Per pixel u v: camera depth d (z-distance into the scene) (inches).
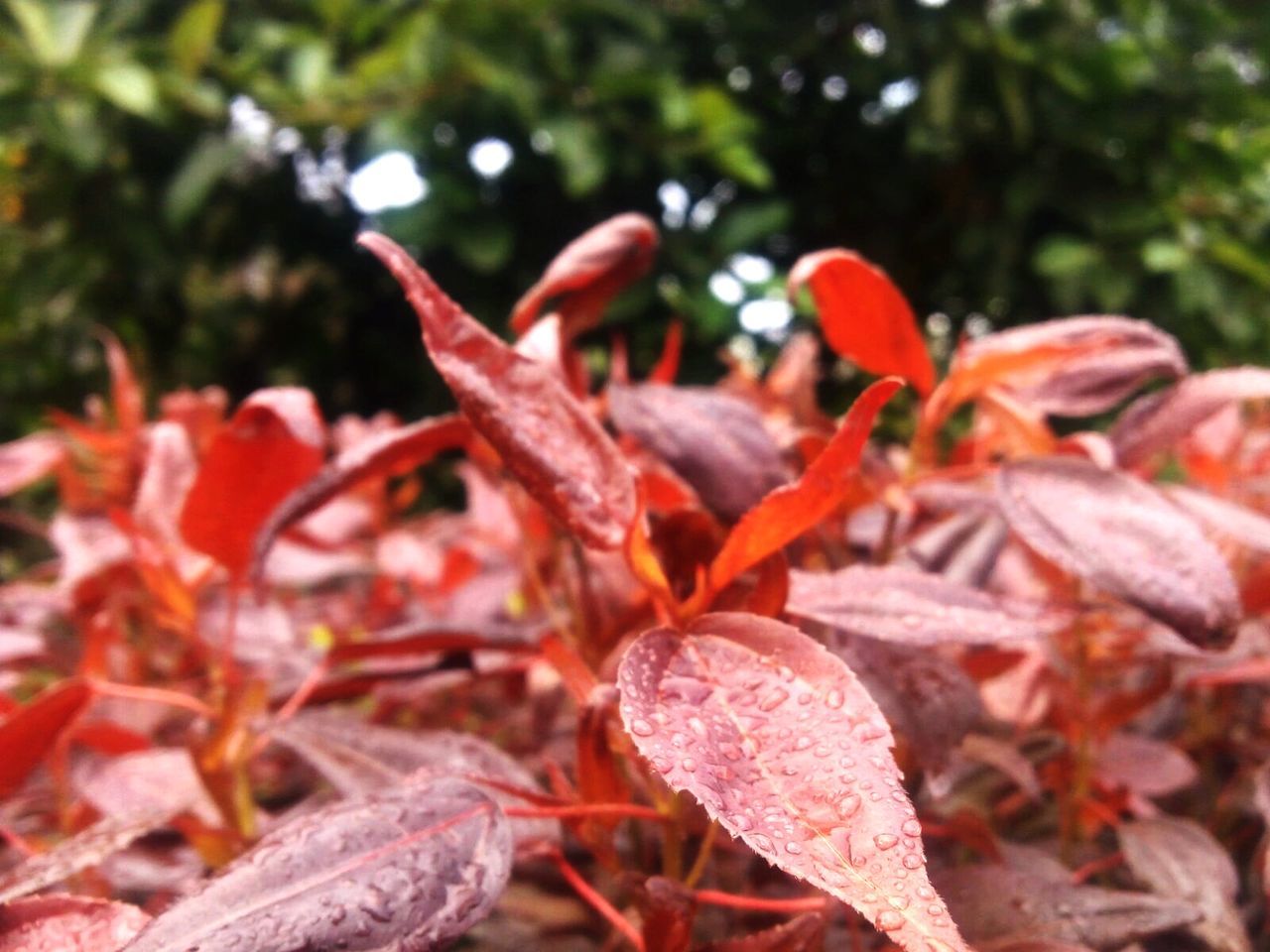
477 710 17.3
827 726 7.0
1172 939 10.9
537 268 41.1
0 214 41.2
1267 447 18.2
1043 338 11.0
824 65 39.8
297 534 17.0
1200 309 36.7
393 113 36.1
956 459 15.6
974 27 36.7
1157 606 8.7
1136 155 37.7
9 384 43.3
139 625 18.8
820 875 6.3
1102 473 9.8
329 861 7.4
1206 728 14.8
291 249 45.9
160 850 12.0
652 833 11.3
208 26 37.1
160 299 43.8
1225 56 39.4
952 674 9.7
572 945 11.5
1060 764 12.1
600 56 37.2
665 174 39.0
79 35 35.3
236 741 11.2
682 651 7.8
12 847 13.1
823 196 43.5
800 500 7.9
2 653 14.9
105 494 19.5
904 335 10.4
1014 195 38.0
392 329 46.8
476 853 7.6
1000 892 9.5
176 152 40.5
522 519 11.8
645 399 10.0
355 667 14.3
